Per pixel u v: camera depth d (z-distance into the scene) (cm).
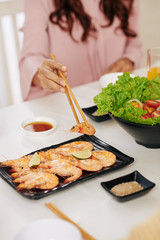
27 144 111
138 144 111
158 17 318
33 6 163
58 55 172
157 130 99
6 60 231
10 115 127
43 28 165
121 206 88
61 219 82
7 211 88
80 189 93
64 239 76
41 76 126
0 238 82
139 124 99
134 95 114
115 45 183
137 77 115
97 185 94
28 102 137
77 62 177
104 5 172
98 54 180
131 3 178
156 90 115
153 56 129
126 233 82
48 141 113
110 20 175
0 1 212
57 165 96
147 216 86
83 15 167
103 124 121
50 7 165
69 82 180
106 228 83
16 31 228
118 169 99
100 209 88
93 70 183
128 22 182
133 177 94
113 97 109
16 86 247
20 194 90
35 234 77
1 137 115
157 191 93
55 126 117
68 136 115
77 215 86
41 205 89
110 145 107
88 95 141
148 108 109
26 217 86
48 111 130
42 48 163
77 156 99
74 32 170
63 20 167
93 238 80
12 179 94
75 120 124
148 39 320
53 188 91
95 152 101
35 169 96
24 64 154
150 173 99
